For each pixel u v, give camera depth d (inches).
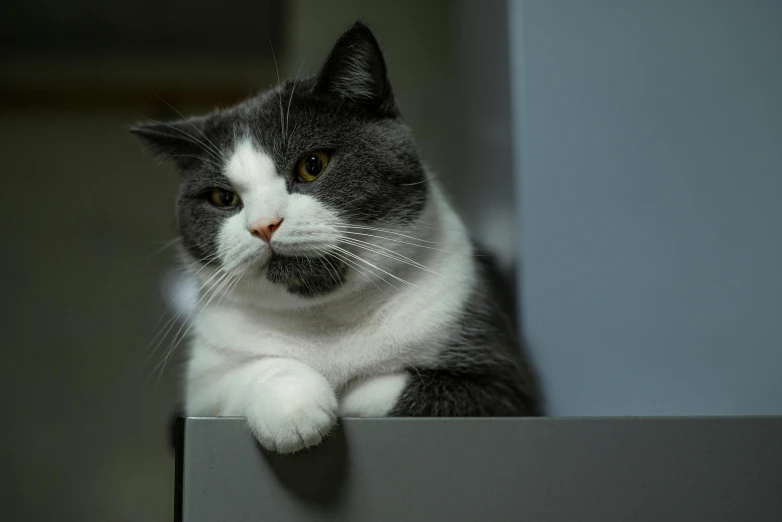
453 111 92.3
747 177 51.0
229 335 47.1
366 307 46.8
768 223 50.5
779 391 48.9
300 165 46.7
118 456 113.7
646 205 51.1
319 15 93.7
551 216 51.2
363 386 45.8
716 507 34.2
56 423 114.7
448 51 96.5
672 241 50.8
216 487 33.5
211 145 49.6
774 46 51.9
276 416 33.7
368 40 48.2
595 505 34.1
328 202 45.1
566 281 50.8
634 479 34.3
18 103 126.0
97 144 126.0
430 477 34.1
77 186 124.2
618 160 51.5
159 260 121.3
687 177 51.1
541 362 50.4
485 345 47.1
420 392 44.4
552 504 34.1
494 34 60.1
